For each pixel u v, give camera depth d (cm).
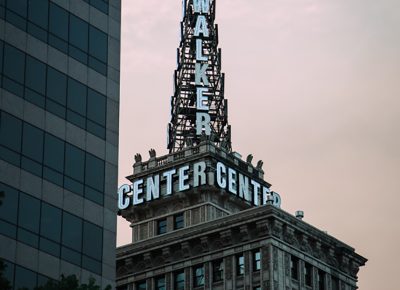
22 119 10006
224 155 19138
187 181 18850
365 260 18012
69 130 10406
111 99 10925
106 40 11069
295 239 16850
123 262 17575
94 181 10500
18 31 10200
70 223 10144
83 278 10069
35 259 9738
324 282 17162
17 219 9712
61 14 10669
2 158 9744
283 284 16312
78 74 10662
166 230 18862
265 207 16512
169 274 17125
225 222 16788
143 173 19388
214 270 16750
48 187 10050
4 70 9988
